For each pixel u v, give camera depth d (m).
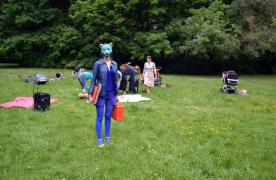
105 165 6.11
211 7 26.80
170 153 6.79
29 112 10.09
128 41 27.77
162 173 5.81
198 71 28.91
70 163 6.23
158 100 12.89
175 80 20.11
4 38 32.62
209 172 5.89
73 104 11.58
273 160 6.52
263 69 30.73
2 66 32.66
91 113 10.27
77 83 17.23
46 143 7.26
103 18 27.36
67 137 7.76
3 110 10.33
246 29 26.30
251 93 15.27
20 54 32.47
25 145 7.11
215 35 23.89
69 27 30.41
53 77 20.22
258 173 5.86
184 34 26.03
